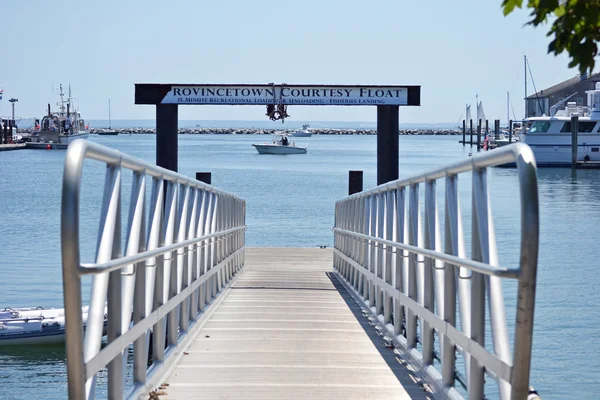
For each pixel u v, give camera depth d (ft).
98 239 18.19
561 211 156.46
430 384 25.36
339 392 25.25
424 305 26.53
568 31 15.47
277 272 69.77
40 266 90.99
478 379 20.38
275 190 225.97
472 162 19.51
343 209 63.67
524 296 15.78
